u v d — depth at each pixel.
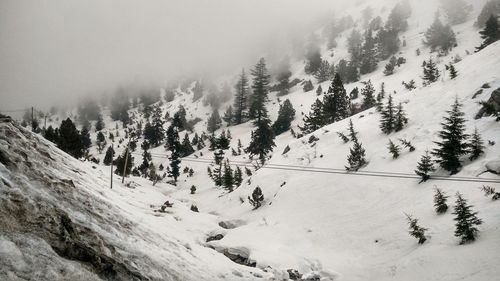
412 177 28.80
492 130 29.00
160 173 85.19
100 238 11.33
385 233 24.53
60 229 9.60
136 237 14.95
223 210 44.53
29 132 21.81
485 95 34.66
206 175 75.25
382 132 40.12
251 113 117.81
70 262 8.55
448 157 26.91
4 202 8.84
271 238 28.52
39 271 7.54
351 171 35.28
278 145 82.75
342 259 23.70
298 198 35.34
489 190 22.08
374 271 20.95
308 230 29.12
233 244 25.84
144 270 11.42
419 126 36.75
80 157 51.62
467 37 110.88
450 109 36.44
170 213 32.31
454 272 16.42
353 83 114.19
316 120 72.75
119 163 56.81
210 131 118.00
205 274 15.49
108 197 22.48
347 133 44.66
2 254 7.30
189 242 22.27
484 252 16.67
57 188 13.48
